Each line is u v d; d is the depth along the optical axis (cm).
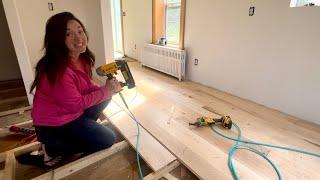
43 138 133
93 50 303
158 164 140
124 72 165
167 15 372
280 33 209
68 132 137
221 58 277
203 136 176
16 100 249
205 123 190
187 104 242
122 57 507
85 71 145
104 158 153
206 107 235
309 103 203
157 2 369
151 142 164
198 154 152
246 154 154
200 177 131
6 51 315
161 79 340
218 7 261
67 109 127
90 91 145
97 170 143
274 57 220
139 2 414
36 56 304
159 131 182
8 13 190
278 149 161
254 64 241
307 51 193
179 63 322
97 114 165
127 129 183
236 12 243
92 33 294
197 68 318
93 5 268
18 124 189
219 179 129
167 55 343
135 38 463
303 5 192
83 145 145
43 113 126
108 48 272
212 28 277
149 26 400
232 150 157
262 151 158
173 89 292
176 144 163
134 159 154
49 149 138
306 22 188
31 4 281
